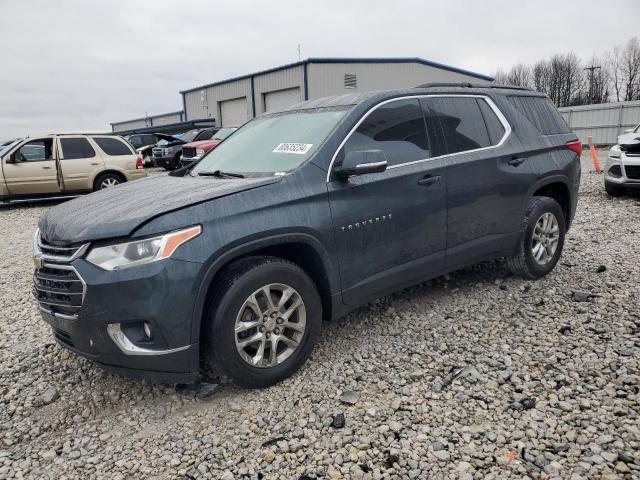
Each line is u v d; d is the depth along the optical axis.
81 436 2.87
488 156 4.31
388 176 3.66
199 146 15.34
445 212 4.01
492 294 4.64
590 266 5.31
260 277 3.06
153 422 2.96
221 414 3.00
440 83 4.35
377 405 2.99
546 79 59.50
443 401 2.99
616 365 3.26
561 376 3.18
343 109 3.75
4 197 12.20
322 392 3.16
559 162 4.91
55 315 2.95
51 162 12.52
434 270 4.07
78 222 2.98
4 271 6.55
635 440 2.55
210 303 2.99
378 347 3.73
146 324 2.79
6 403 3.24
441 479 2.37
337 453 2.60
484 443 2.60
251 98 33.06
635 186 9.05
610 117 25.45
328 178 3.39
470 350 3.61
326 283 3.44
